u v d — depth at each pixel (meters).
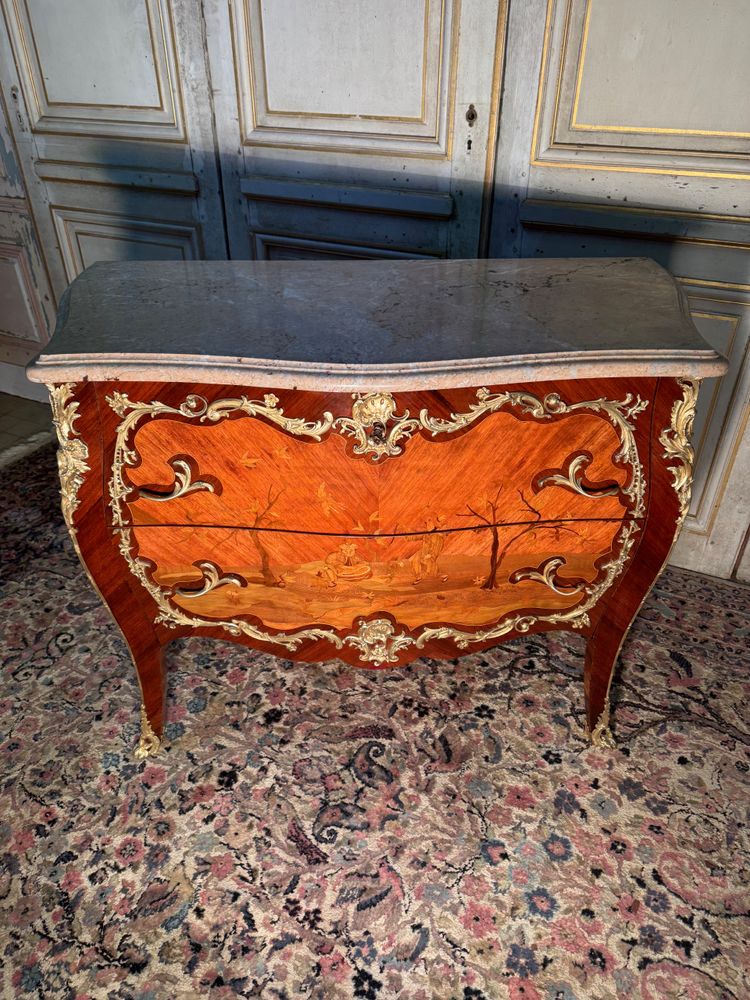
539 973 1.09
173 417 1.09
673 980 1.08
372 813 1.32
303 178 1.91
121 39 1.94
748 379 1.65
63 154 2.22
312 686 1.59
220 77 1.87
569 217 1.65
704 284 1.61
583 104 1.55
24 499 2.22
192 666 1.64
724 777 1.39
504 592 1.28
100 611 1.80
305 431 1.09
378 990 1.06
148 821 1.30
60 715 1.51
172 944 1.12
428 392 1.05
